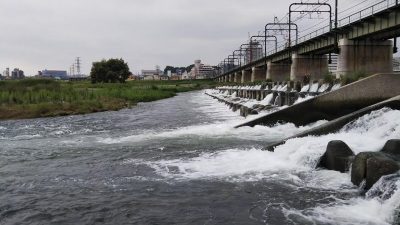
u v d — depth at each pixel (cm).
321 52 7369
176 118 4103
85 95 6381
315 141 1873
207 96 10475
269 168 1688
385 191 1194
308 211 1204
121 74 17238
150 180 1578
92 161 1961
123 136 2812
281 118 2862
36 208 1297
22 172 1772
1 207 1309
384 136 1958
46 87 7050
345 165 1528
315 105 2839
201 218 1189
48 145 2494
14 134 3083
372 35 5056
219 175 1614
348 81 3562
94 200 1361
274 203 1284
